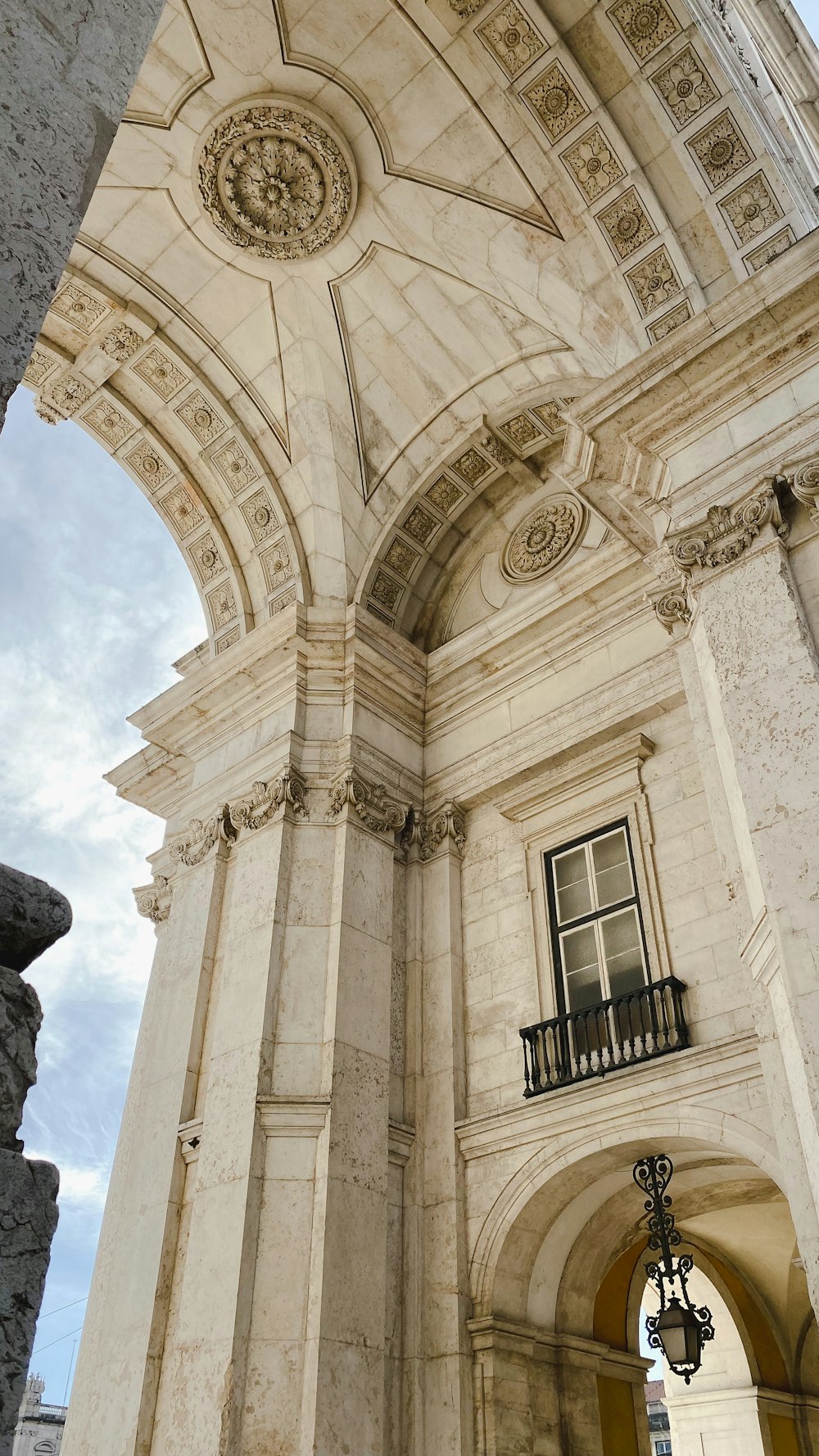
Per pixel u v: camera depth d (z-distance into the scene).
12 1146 2.22
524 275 10.47
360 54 10.00
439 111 10.12
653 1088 8.36
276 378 12.44
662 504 8.27
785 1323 12.73
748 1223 11.66
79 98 2.92
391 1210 9.25
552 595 11.15
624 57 9.12
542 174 9.77
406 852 11.31
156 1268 9.16
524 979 9.98
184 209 11.34
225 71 10.27
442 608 12.95
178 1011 10.66
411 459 12.52
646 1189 8.65
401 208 11.01
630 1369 9.83
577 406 8.48
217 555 13.14
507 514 12.94
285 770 10.95
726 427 7.99
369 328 12.09
